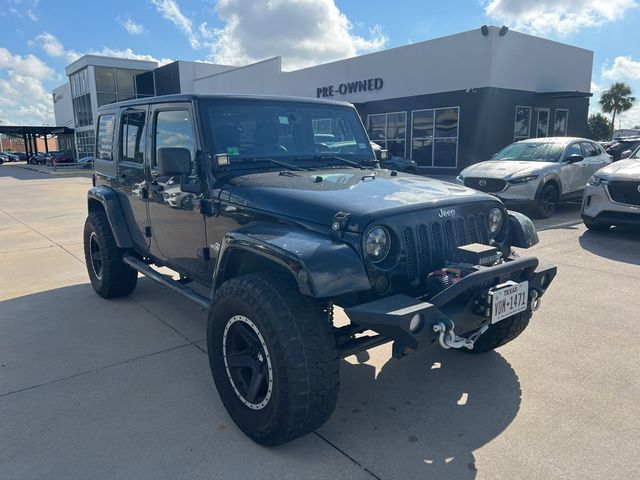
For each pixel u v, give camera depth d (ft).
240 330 9.17
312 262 8.03
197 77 130.72
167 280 13.42
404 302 8.18
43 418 10.01
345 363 12.49
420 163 75.56
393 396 10.88
